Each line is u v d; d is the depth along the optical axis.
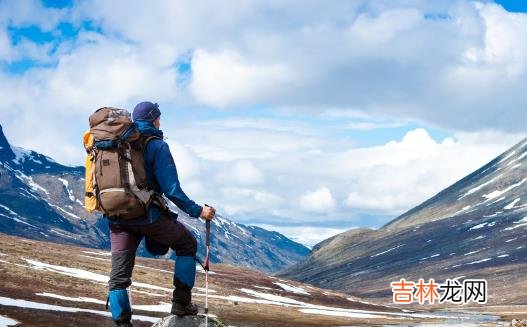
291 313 133.12
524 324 39.41
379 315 174.75
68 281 100.00
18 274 93.44
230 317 99.38
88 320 48.00
